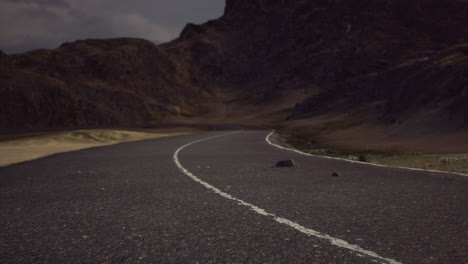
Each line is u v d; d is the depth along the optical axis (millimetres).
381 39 143875
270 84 157125
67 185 6430
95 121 109688
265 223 3793
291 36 194750
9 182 6840
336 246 3059
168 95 143750
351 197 5109
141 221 3922
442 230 3467
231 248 3041
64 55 137250
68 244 3176
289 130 60875
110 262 2752
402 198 4996
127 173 7961
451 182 6344
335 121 60375
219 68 186000
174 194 5461
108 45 157125
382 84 65312
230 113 134250
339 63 139875
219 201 4922
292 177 7188
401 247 3014
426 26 147375
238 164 9617
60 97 110000
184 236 3381
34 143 23016
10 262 2760
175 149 15508
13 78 109812
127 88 136625
